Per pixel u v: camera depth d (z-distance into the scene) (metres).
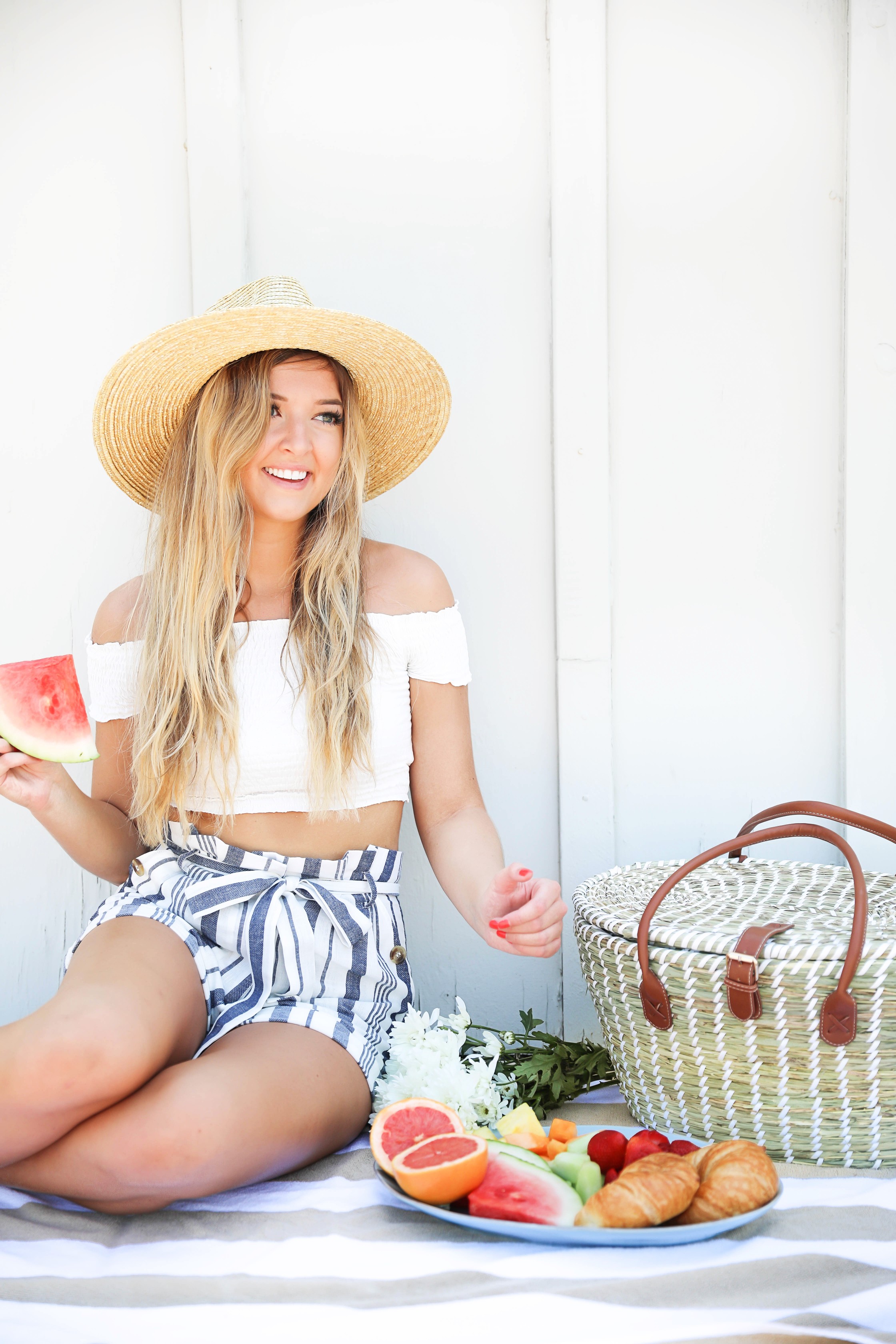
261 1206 1.50
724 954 1.59
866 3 2.19
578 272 2.28
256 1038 1.62
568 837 2.33
